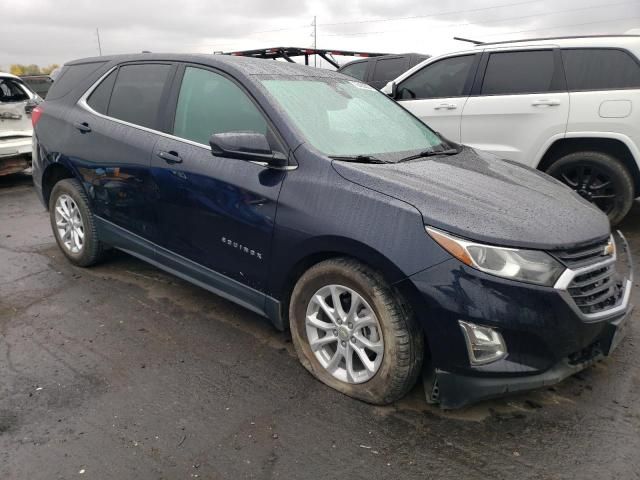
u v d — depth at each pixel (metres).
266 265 3.04
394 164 3.00
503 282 2.35
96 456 2.39
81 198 4.33
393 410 2.74
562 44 5.51
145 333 3.53
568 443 2.52
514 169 3.44
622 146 5.25
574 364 2.56
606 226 2.84
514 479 2.29
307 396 2.86
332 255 2.82
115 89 4.16
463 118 6.00
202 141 3.41
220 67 3.46
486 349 2.41
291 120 3.07
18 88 8.31
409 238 2.48
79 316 3.75
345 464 2.37
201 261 3.46
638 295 4.15
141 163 3.69
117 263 4.74
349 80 4.00
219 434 2.55
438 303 2.41
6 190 8.23
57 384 2.94
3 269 4.64
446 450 2.46
